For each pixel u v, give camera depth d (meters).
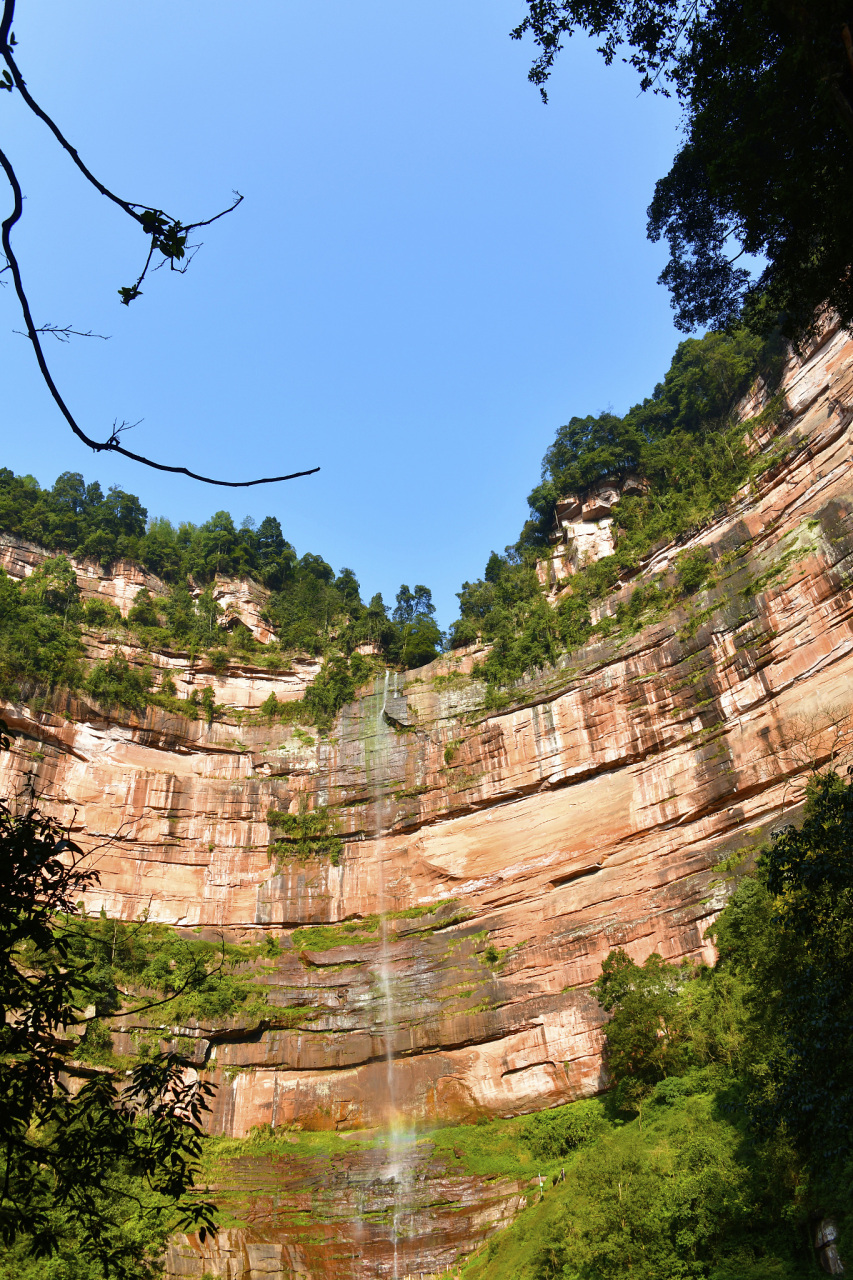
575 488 76.06
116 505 85.50
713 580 55.03
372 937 58.34
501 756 60.53
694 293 24.27
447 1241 39.72
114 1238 34.12
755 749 48.53
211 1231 11.27
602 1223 30.03
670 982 43.84
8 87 7.59
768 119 17.97
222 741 67.62
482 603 75.56
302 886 62.00
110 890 58.38
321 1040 52.62
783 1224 25.78
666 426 78.50
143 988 52.38
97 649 68.62
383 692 68.62
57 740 61.03
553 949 50.88
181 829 62.59
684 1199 28.41
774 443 58.59
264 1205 42.84
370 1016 53.28
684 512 62.12
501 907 55.44
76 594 72.38
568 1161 40.78
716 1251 26.62
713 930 42.34
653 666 55.69
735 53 18.22
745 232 20.58
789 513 53.38
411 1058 51.12
